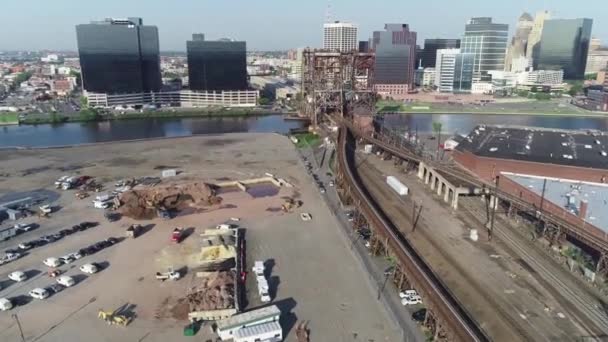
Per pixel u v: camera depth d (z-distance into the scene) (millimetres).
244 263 103188
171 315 83375
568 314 74500
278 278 96438
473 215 121562
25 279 96562
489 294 80250
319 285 93438
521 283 84438
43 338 76750
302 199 150000
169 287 93375
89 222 127625
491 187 126750
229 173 182750
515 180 135125
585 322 72312
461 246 101000
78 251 107750
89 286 93625
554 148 154500
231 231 120375
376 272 98375
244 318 77562
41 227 125188
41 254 108188
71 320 81938
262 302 87125
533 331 69688
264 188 162875
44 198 149875
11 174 180750
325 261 104250
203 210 139375
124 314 83500
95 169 188875
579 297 79750
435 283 78688
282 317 82312
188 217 133375
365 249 109938
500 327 70375
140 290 92062
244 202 147000
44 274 98812
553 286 83562
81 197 150250
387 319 81312
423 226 112875
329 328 78875
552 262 93375
